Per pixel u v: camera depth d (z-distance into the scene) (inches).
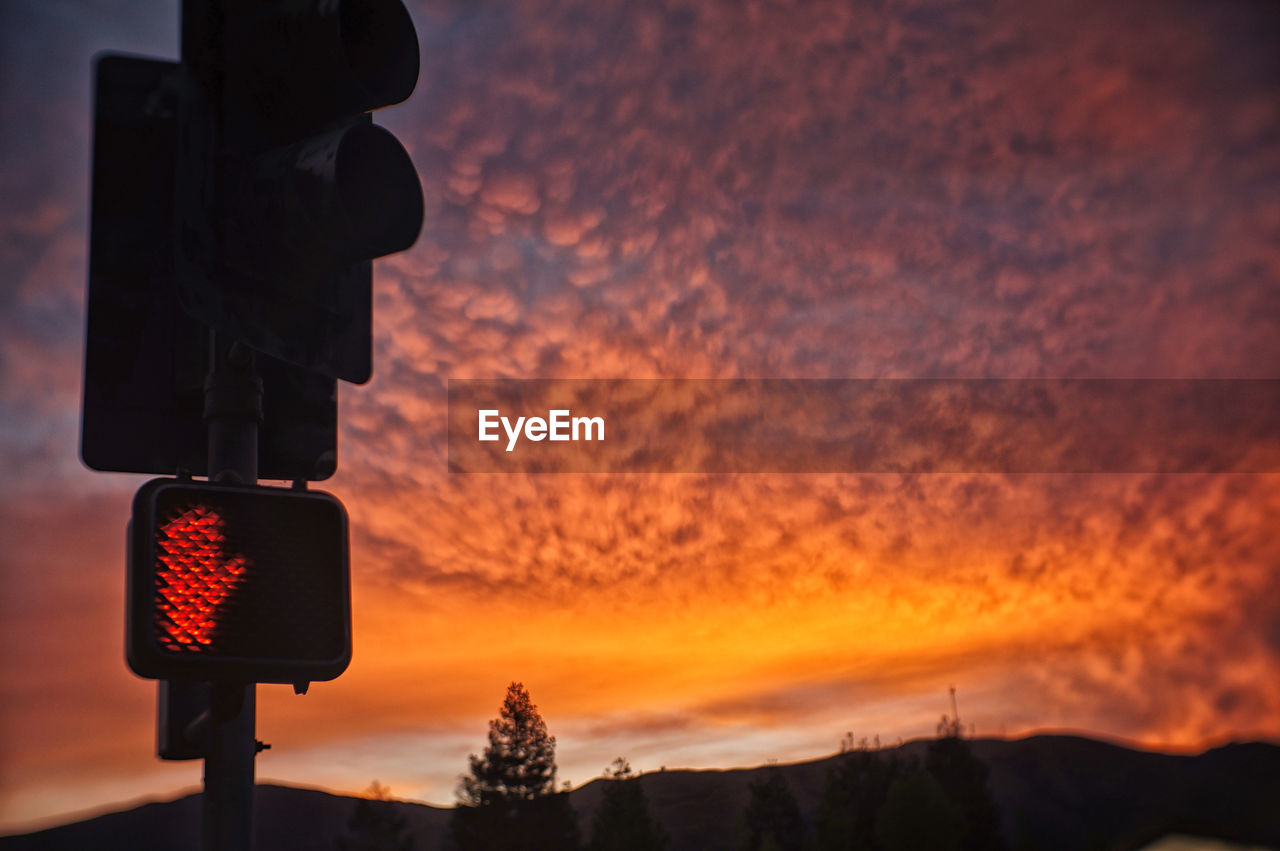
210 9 74.4
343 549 76.6
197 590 72.1
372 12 76.5
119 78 84.6
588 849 2495.1
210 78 74.2
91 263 86.8
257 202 74.0
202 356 88.6
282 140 76.0
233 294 75.0
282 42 74.0
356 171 72.4
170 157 86.5
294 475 96.7
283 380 97.5
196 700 83.1
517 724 2596.0
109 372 87.6
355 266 84.4
